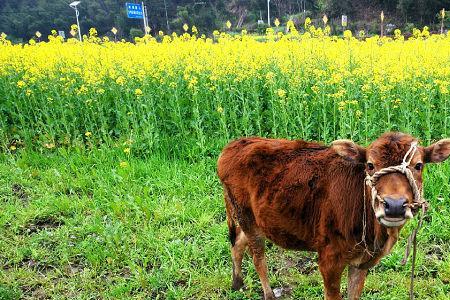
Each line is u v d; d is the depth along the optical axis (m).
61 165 7.29
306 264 4.65
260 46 9.86
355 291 3.44
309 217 3.32
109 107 8.80
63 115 8.03
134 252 4.90
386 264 4.48
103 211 5.93
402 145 2.75
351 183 3.10
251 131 7.71
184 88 8.73
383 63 7.98
